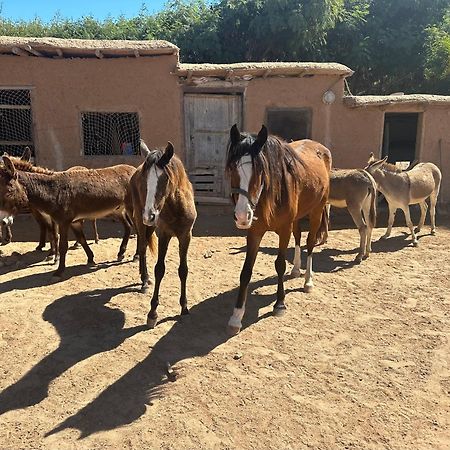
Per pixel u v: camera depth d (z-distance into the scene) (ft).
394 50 58.54
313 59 59.11
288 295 19.42
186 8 63.21
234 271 22.49
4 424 11.59
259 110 34.45
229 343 15.48
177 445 10.89
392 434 11.30
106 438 11.11
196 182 35.73
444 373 13.94
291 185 15.83
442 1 58.85
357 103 34.27
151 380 13.44
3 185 19.71
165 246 16.46
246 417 11.86
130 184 19.20
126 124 34.83
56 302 18.48
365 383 13.39
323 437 11.18
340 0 54.90
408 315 17.75
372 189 24.11
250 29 56.44
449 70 54.34
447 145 37.22
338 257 24.93
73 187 21.18
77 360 14.39
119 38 65.92
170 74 32.65
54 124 32.45
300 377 13.62
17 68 31.27
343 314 17.76
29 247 26.09
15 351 14.85
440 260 24.48
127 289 19.92
